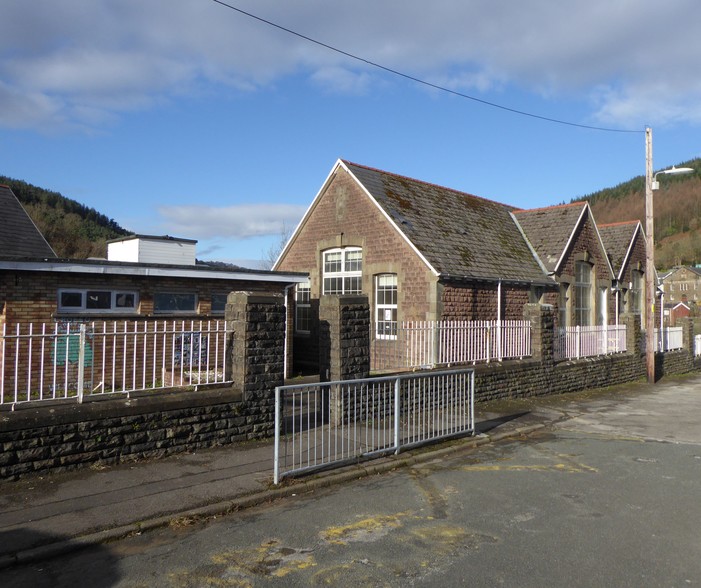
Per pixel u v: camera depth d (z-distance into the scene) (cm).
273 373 895
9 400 1053
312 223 1958
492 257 1828
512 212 2352
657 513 597
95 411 711
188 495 627
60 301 1245
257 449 817
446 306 1584
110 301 1320
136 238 1784
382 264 1708
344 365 991
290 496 658
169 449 776
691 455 873
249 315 865
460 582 437
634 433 1053
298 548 505
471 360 1327
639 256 2627
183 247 1875
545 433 1050
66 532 521
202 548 506
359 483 714
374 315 1734
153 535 538
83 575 456
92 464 711
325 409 1002
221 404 832
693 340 2567
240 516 590
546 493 668
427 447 880
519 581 438
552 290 1967
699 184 14288
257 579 445
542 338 1514
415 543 514
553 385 1548
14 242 1744
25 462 661
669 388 1803
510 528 552
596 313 2233
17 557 473
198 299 1462
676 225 13738
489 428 1054
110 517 559
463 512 599
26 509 575
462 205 2080
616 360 1872
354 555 489
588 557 482
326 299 1001
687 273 10681
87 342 945
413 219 1755
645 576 446
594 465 806
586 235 2186
